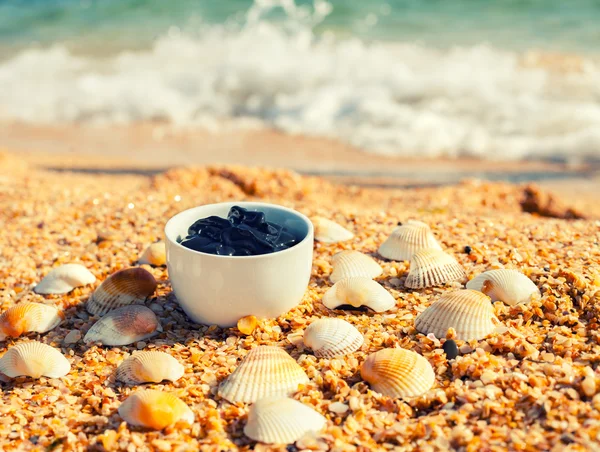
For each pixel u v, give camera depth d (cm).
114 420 33
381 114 112
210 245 38
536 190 70
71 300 43
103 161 93
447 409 33
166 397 33
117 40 149
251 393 34
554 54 133
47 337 40
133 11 164
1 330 40
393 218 53
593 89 118
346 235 48
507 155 98
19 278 46
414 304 40
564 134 104
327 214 54
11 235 52
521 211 68
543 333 37
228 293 37
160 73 131
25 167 82
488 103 115
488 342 36
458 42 141
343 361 36
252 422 32
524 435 31
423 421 32
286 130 110
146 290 42
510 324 38
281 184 69
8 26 160
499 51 135
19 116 115
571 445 30
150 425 32
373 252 47
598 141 100
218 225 39
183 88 125
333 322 37
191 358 37
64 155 96
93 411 34
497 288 40
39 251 49
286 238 39
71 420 33
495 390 33
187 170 70
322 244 48
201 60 137
